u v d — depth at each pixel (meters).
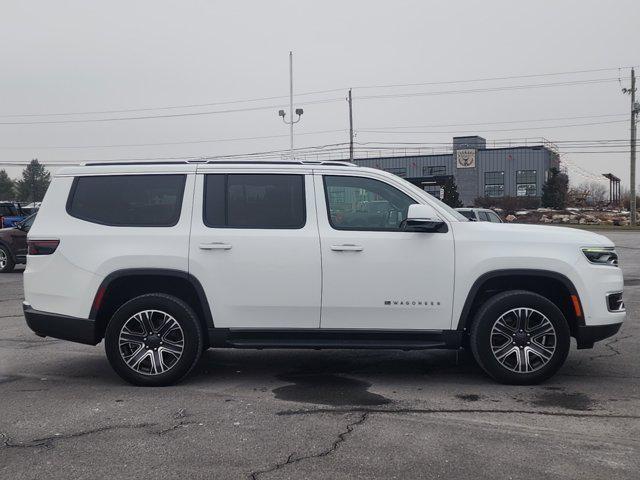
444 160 73.44
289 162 6.02
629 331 8.51
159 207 5.95
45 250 5.91
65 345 7.85
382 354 7.33
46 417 5.03
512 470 3.99
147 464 4.11
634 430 4.70
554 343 5.79
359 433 4.64
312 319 5.81
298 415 5.06
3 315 10.11
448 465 4.07
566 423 4.86
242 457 4.21
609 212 58.97
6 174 114.25
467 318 5.93
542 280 5.96
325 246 5.76
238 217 5.89
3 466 4.08
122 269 5.79
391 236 5.78
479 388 5.84
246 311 5.81
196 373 6.43
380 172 6.03
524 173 70.50
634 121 47.31
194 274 5.79
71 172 6.07
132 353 5.88
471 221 6.04
